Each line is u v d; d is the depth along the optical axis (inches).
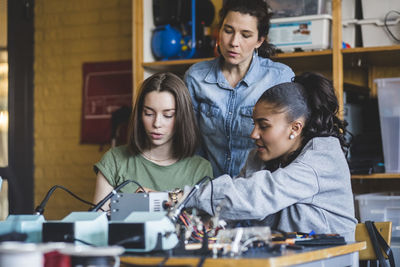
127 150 87.9
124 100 165.2
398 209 116.0
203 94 97.7
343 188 69.8
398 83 118.1
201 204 65.2
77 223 55.2
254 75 95.8
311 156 68.7
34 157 172.6
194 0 133.4
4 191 164.9
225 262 48.8
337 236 62.8
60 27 173.5
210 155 98.8
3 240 53.7
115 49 167.5
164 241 54.4
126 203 65.6
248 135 95.5
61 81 172.2
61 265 47.3
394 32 124.6
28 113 172.4
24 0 172.7
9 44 169.3
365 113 137.2
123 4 167.5
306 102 71.9
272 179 65.3
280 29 127.8
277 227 70.9
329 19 125.6
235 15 90.5
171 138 86.4
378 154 124.1
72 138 170.2
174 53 135.3
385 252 84.1
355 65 136.7
